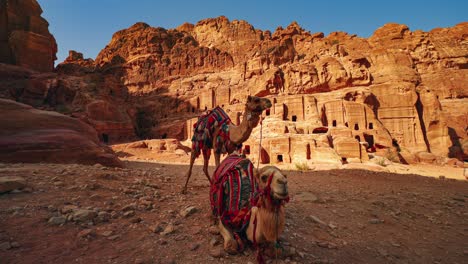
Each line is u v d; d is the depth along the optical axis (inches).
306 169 738.8
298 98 1779.0
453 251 181.6
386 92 1881.2
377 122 1660.9
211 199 171.5
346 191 371.9
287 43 2598.4
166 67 2940.5
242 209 139.2
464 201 344.2
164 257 133.5
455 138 1809.8
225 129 203.6
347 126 1648.6
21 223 153.3
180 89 2672.2
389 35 2425.0
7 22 2155.5
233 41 3206.2
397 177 583.5
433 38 2374.5
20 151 393.7
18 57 2089.1
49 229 151.6
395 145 1745.8
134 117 2402.8
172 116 2455.7
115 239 149.8
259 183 130.4
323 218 232.7
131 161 881.5
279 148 1230.3
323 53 2358.5
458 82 2054.6
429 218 256.8
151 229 164.7
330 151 1112.2
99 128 1801.2
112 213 183.8
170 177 399.5
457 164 1412.4
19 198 191.0
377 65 2119.8
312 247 164.2
